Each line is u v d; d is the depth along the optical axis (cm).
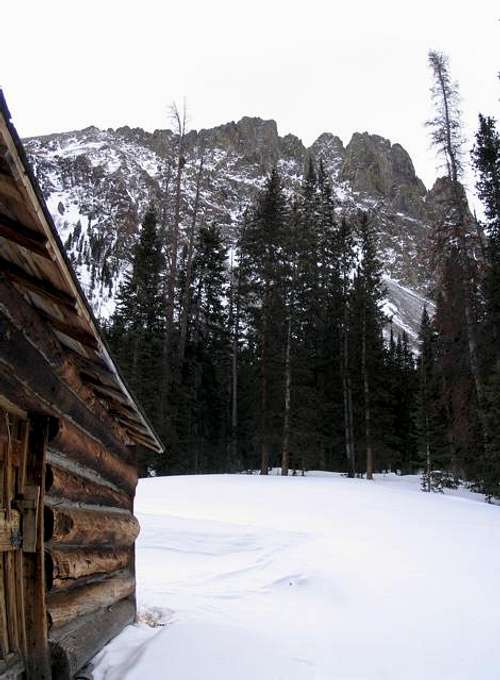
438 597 767
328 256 3591
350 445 2925
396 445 3775
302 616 698
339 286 3456
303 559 979
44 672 343
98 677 430
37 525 350
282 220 3020
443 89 2320
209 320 3422
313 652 555
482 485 2230
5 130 195
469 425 2248
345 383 3162
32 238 246
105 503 539
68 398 396
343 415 3434
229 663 480
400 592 791
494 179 2514
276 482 2064
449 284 2203
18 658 330
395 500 1739
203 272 3441
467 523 1377
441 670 530
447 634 629
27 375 322
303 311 2950
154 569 894
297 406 2730
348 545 1087
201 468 3353
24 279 288
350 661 541
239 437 3422
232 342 3481
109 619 511
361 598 769
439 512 1547
